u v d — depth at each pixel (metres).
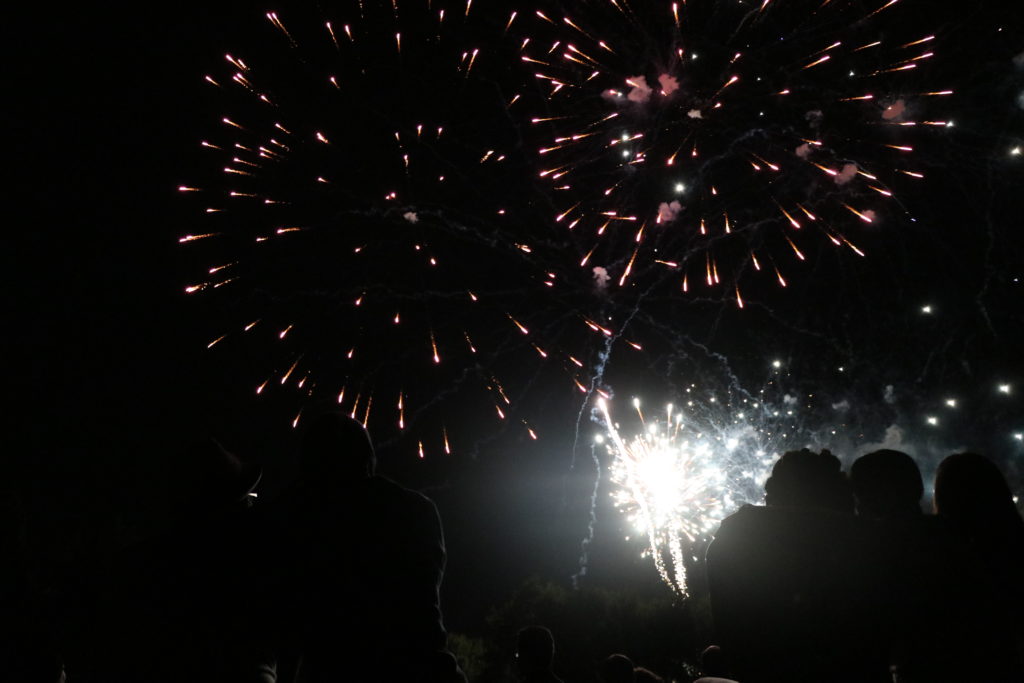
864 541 3.24
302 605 3.26
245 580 3.32
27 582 3.38
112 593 3.29
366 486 3.46
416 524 3.37
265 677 3.25
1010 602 3.26
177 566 3.34
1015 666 3.07
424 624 3.20
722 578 3.38
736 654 3.27
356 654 3.15
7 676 3.20
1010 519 3.42
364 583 3.24
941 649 3.06
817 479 3.67
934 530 3.25
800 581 3.23
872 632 3.13
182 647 3.22
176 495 3.57
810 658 3.12
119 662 3.21
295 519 3.41
